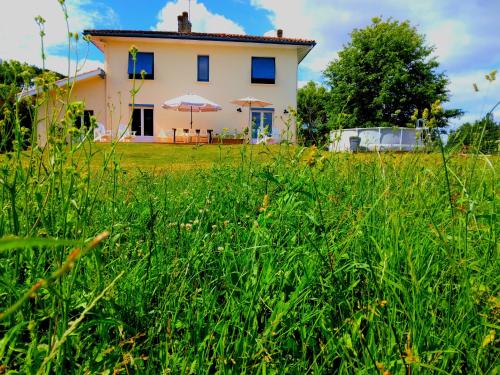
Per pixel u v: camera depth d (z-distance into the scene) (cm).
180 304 146
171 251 181
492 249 152
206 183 342
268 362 116
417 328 121
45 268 160
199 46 2241
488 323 117
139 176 373
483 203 193
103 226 189
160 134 2181
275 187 244
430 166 249
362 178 275
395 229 158
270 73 2302
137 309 140
